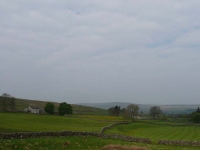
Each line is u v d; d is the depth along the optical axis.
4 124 54.88
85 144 37.28
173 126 103.56
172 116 197.38
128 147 34.19
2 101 133.38
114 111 175.25
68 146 34.72
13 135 35.72
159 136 61.19
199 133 73.81
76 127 62.41
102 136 47.03
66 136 42.06
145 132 71.00
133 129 80.12
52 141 35.47
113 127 73.56
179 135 65.81
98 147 36.50
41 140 35.03
